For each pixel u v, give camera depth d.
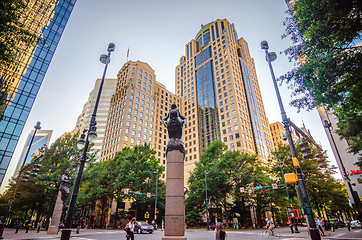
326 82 12.39
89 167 36.16
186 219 45.34
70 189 33.44
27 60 44.38
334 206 39.19
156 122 89.19
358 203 19.19
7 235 20.41
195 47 114.62
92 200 41.59
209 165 40.75
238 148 69.81
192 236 23.50
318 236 9.68
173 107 12.40
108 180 41.84
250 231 32.50
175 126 11.66
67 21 53.09
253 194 41.12
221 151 44.47
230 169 39.59
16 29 11.24
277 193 35.91
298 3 12.48
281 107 13.88
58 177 32.16
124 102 80.06
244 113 79.00
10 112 40.28
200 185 41.28
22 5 11.28
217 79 90.69
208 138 83.88
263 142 81.12
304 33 12.99
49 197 34.69
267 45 16.67
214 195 40.72
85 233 25.61
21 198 32.12
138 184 39.34
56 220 23.19
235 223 41.06
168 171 10.73
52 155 35.69
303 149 12.88
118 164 43.25
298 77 13.41
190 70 109.75
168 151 11.17
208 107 89.38
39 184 33.19
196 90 101.19
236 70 90.38
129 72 88.62
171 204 9.98
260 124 86.12
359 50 11.45
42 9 48.62
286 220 59.31
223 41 97.12
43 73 46.06
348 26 10.86
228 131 75.69
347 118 16.94
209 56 101.50
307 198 10.55
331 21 11.05
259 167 41.19
